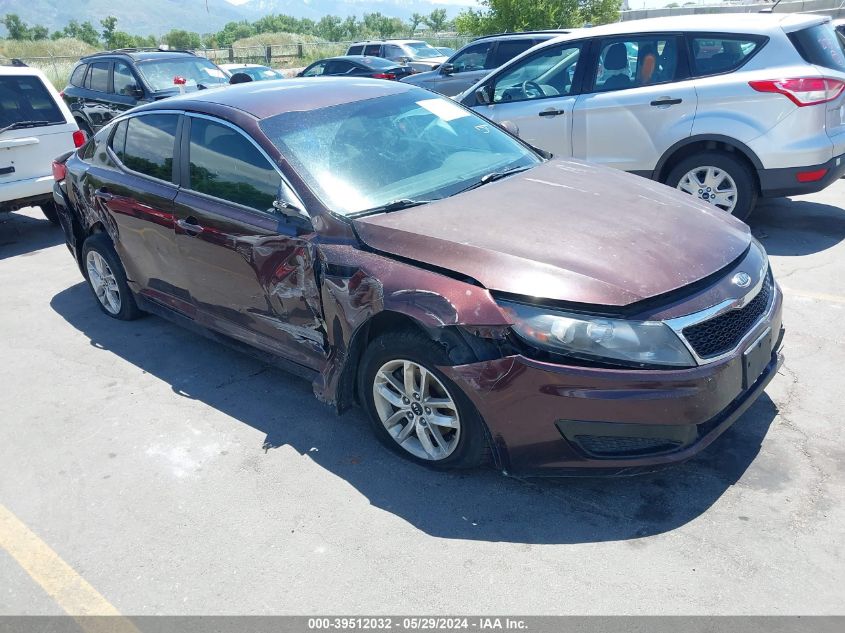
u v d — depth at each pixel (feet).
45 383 15.83
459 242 11.03
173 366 16.19
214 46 198.39
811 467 11.18
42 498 11.96
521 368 9.99
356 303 11.34
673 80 21.12
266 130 13.50
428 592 9.40
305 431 13.26
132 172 16.33
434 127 15.02
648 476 11.27
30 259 25.08
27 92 26.04
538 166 14.58
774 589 9.02
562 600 9.10
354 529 10.65
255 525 10.90
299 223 12.50
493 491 11.23
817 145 19.35
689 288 10.36
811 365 14.14
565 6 74.28
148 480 12.18
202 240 14.20
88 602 9.73
